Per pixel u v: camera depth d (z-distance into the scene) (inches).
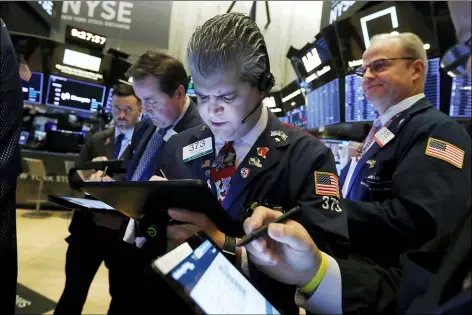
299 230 23.7
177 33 239.8
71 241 70.6
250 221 24.4
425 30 91.5
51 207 204.2
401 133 54.0
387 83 58.2
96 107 207.8
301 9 203.0
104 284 114.9
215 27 28.0
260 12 206.4
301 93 170.4
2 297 26.7
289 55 165.8
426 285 22.1
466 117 89.1
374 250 48.5
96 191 27.4
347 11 116.6
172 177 37.2
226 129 31.8
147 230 29.0
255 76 29.0
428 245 27.4
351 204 49.6
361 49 115.1
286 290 31.2
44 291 104.1
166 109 54.2
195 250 21.6
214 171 34.6
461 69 44.3
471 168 47.4
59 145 207.3
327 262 26.6
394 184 48.8
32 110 207.5
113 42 231.0
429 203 43.6
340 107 133.0
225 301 19.3
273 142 33.6
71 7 222.5
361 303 26.3
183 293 17.1
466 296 17.4
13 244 27.7
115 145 83.2
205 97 29.7
